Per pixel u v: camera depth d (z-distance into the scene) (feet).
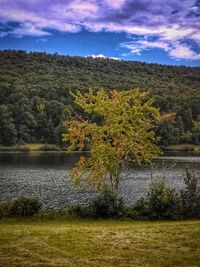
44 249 49.78
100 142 102.01
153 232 62.64
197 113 595.06
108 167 100.22
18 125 510.99
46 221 83.25
